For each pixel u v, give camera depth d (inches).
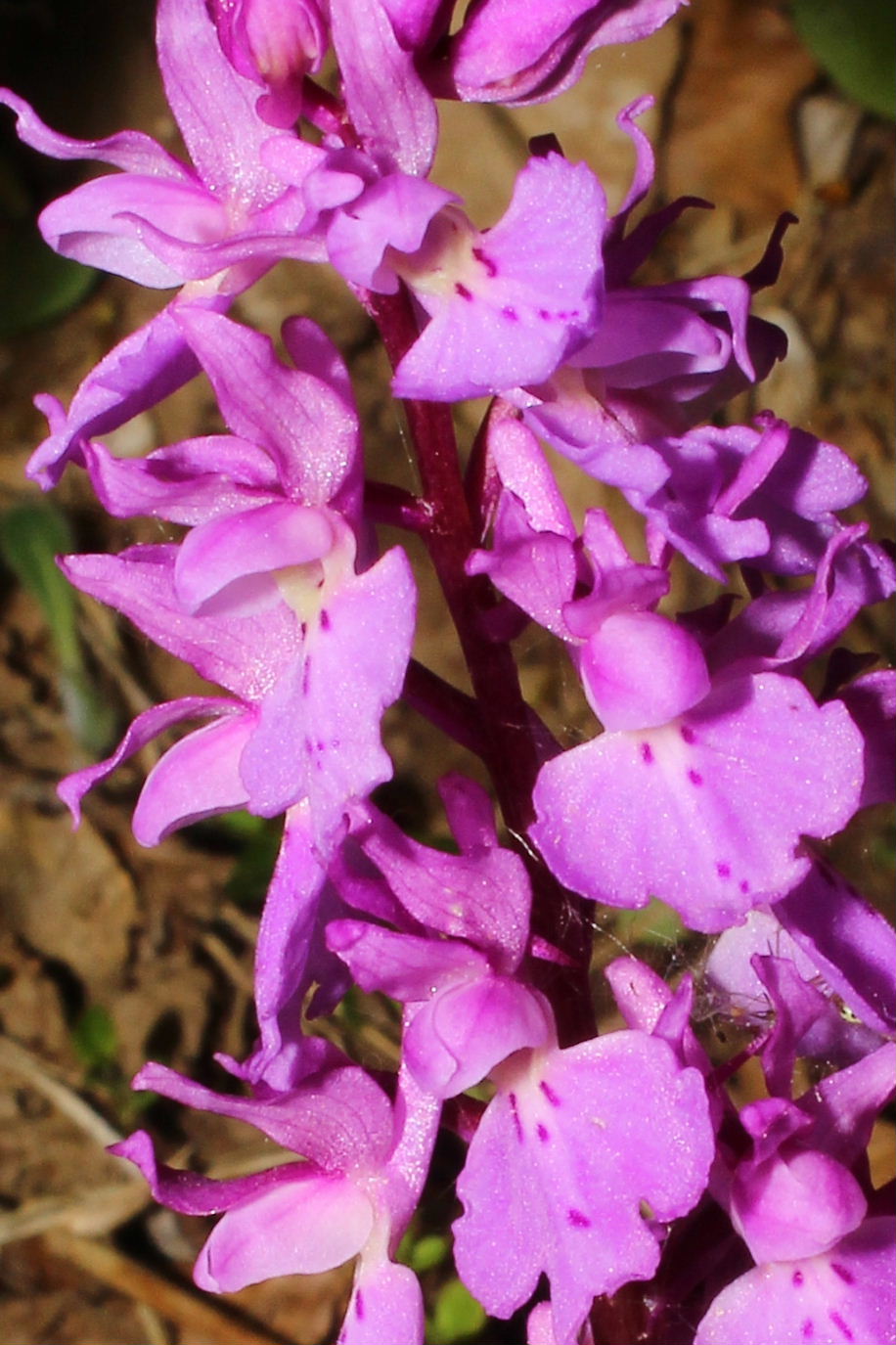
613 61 12.8
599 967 9.2
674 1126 5.4
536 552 5.5
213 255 5.3
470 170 12.5
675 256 12.8
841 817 5.4
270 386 5.4
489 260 5.3
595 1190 5.5
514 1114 5.6
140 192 5.6
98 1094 9.3
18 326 11.3
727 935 6.4
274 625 5.7
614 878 5.5
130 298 12.6
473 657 5.7
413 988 5.6
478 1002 5.5
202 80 5.5
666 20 5.4
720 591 10.9
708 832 5.5
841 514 11.5
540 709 10.8
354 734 5.3
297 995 5.8
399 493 5.6
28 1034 9.5
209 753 5.8
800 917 5.8
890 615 10.7
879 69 10.9
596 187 5.3
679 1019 5.5
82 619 10.9
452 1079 5.5
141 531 11.6
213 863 10.2
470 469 5.7
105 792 10.5
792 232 12.7
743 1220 5.7
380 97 5.3
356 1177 5.8
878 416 11.9
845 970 5.8
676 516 5.4
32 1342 8.5
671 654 5.5
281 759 5.4
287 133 5.5
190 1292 8.7
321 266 12.3
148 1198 9.0
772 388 12.0
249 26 5.4
